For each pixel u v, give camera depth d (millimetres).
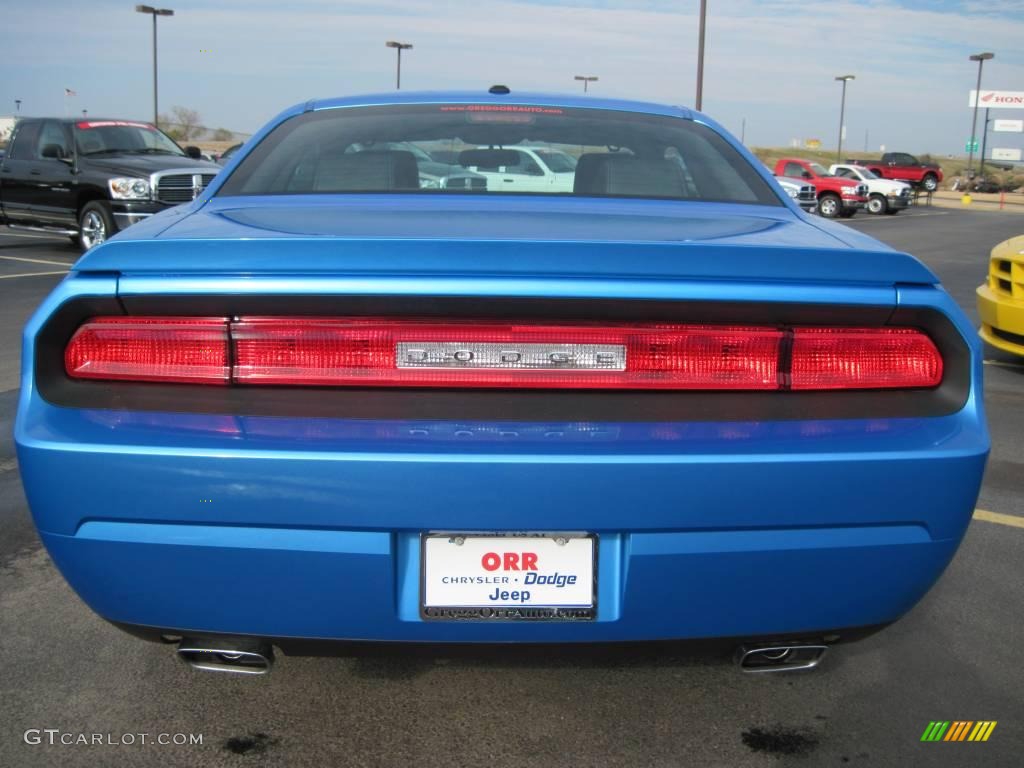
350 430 1815
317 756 2205
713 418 1880
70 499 1834
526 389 1893
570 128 2957
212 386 1907
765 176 2846
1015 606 3041
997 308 6648
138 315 1919
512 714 2389
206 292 1860
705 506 1817
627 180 2734
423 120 2992
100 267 1894
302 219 2223
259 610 1888
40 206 13430
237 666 2076
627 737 2297
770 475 1818
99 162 12938
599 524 1811
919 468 1868
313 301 1854
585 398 1896
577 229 2113
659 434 1838
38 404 1896
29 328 1920
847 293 1915
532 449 1790
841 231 2318
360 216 2264
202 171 13195
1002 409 5738
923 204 42781
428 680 2547
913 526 1916
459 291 1827
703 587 1887
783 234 2195
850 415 1921
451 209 2389
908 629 2885
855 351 1955
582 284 1843
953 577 3264
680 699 2473
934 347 1984
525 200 2549
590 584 1887
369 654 1956
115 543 1857
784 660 2162
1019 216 33625
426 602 1883
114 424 1844
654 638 1929
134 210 12477
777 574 1897
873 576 1937
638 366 1902
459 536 1858
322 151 2824
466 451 1781
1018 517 3857
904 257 1951
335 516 1798
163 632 1960
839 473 1839
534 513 1796
